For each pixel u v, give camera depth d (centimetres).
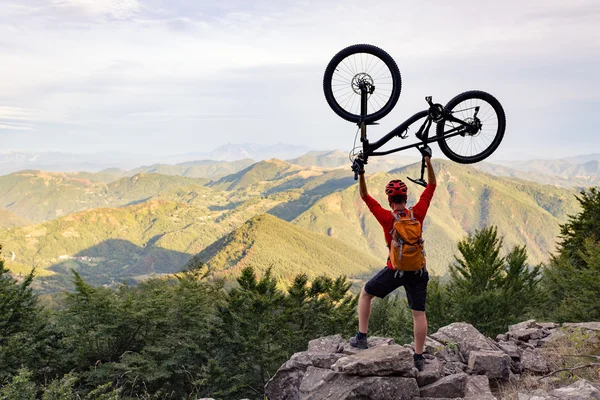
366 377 540
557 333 829
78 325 1548
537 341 825
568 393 490
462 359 704
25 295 1673
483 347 720
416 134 567
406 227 536
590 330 803
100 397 823
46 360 1482
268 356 1784
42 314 1647
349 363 546
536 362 712
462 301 1675
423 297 562
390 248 551
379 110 564
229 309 1930
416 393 540
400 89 555
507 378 665
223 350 1841
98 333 1499
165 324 1652
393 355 545
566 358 711
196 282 1927
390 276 561
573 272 2038
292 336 1997
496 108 563
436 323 1806
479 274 1688
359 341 627
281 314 2086
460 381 565
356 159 575
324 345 698
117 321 1529
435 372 582
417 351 583
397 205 550
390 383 532
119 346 1606
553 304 2258
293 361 678
